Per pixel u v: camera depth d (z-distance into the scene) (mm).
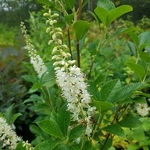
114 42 479
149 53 185
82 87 119
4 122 169
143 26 674
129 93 127
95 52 177
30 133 370
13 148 174
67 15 151
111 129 140
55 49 122
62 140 126
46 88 206
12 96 352
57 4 183
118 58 410
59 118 128
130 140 274
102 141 192
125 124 152
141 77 162
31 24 500
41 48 407
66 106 130
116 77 368
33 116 378
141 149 286
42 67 209
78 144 145
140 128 260
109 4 162
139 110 200
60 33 125
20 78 394
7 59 416
